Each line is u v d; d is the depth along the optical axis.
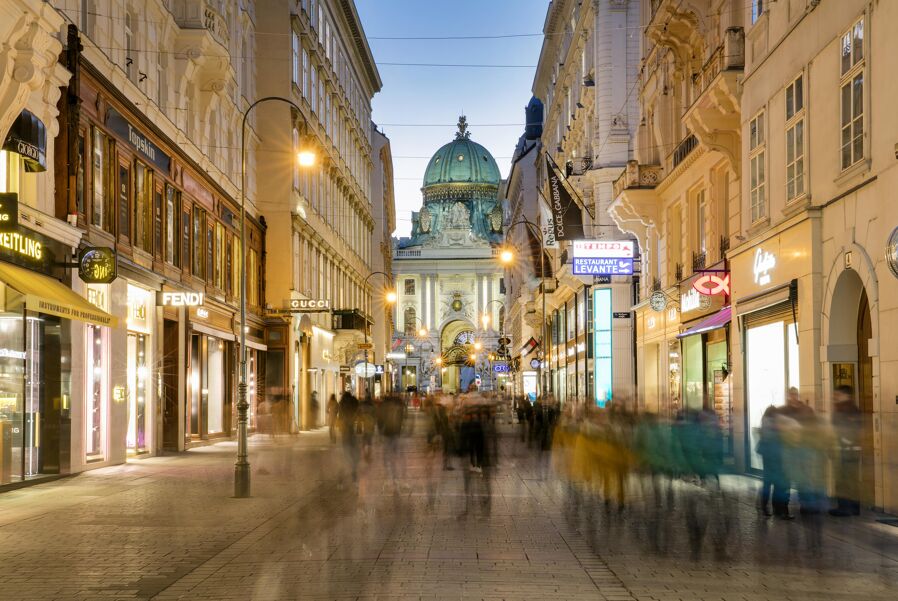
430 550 12.57
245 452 19.25
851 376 17.06
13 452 20.70
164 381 32.22
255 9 46.88
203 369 36.03
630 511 16.61
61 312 19.34
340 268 64.69
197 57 32.97
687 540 13.34
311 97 53.72
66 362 22.73
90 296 24.28
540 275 62.56
